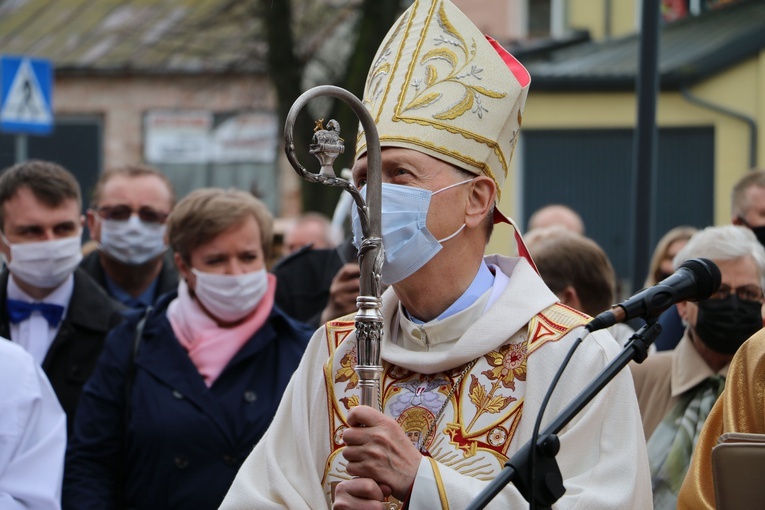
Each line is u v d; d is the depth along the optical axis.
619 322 6.07
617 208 34.28
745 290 8.95
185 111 44.69
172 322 10.16
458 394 6.85
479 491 6.31
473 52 7.12
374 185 6.44
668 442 9.16
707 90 33.38
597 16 38.47
